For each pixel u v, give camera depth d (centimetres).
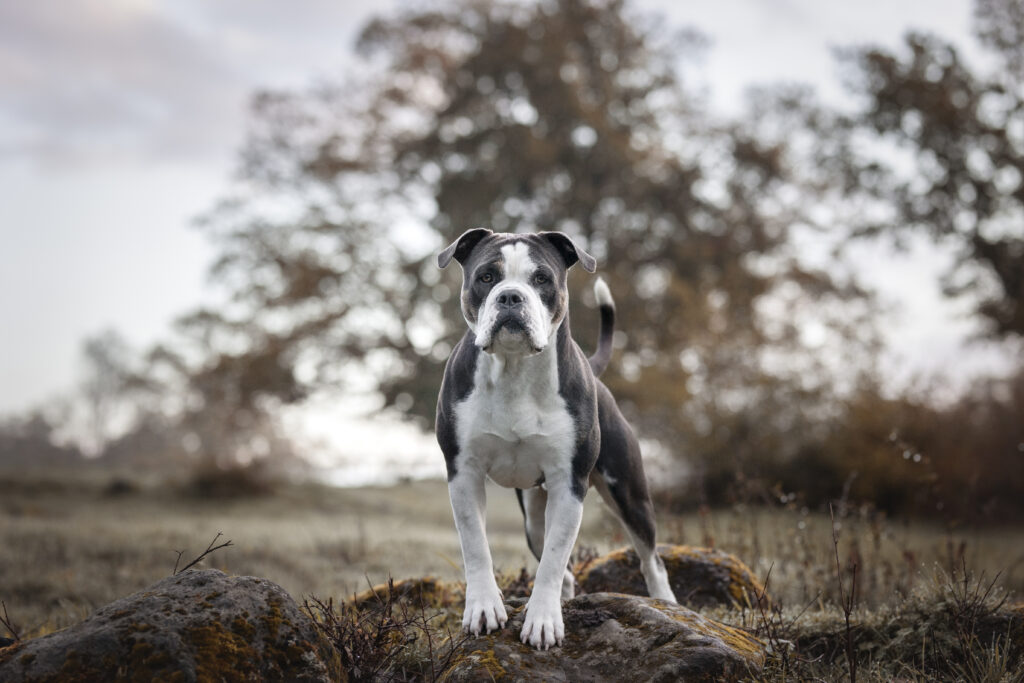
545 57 2738
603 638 409
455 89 2922
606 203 2772
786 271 2798
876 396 1959
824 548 789
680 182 2805
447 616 500
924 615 494
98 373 6806
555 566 422
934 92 2545
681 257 2683
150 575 891
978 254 2562
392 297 2822
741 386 2152
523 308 405
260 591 378
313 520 1677
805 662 447
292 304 2809
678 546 645
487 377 430
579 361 457
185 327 3036
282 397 2808
